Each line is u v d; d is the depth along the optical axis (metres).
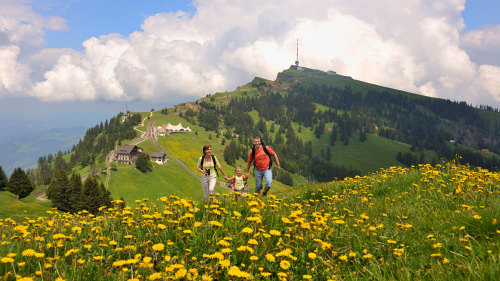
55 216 4.80
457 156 9.52
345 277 3.03
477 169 8.80
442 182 7.58
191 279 2.35
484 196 5.61
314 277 3.02
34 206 50.16
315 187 10.12
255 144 10.05
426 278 2.98
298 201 8.12
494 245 3.29
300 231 3.87
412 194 7.21
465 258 3.16
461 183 6.77
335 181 11.94
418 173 9.46
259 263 3.12
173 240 3.62
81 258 3.22
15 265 2.94
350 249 3.74
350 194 8.28
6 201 51.09
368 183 9.80
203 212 4.52
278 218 4.58
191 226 3.85
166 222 3.96
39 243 3.54
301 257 3.37
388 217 5.73
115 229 4.11
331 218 5.12
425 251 3.75
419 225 4.82
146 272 2.81
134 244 3.48
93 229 3.77
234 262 3.09
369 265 3.30
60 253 3.34
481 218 4.09
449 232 4.20
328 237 4.13
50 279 2.67
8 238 3.57
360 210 6.46
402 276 2.90
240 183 10.41
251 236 3.70
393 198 7.20
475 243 3.62
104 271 2.91
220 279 2.78
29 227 4.05
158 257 3.10
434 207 5.93
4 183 83.69
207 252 3.32
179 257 3.20
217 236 3.59
